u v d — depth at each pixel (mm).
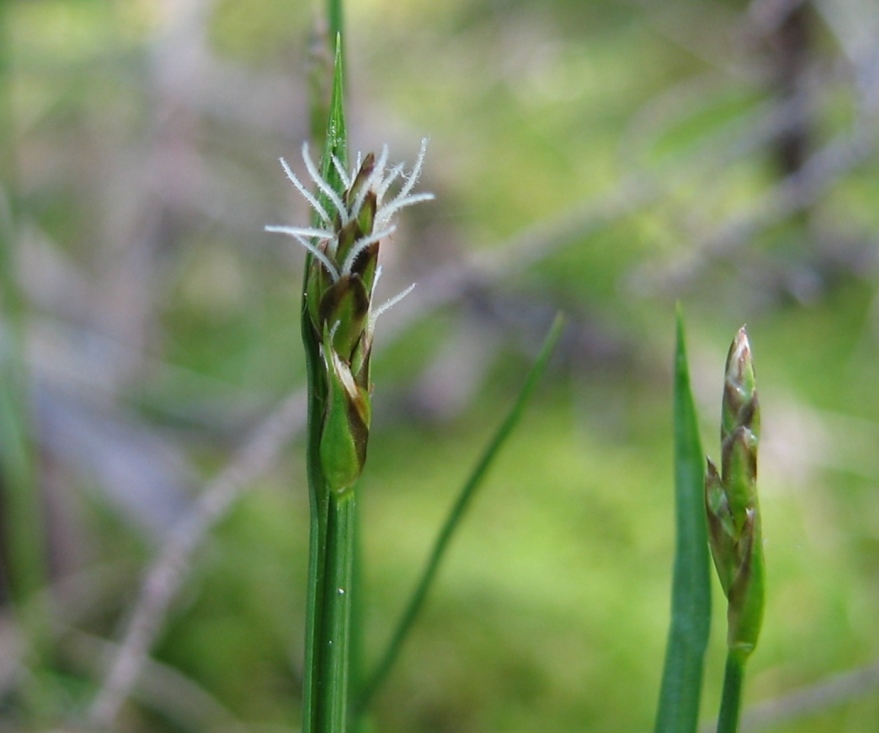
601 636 185
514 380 241
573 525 208
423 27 317
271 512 209
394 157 276
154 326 241
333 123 78
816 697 140
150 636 137
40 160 249
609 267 246
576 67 308
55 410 186
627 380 240
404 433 233
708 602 90
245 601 189
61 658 172
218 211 257
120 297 234
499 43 315
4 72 169
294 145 267
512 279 242
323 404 77
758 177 262
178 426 219
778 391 229
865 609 191
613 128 288
